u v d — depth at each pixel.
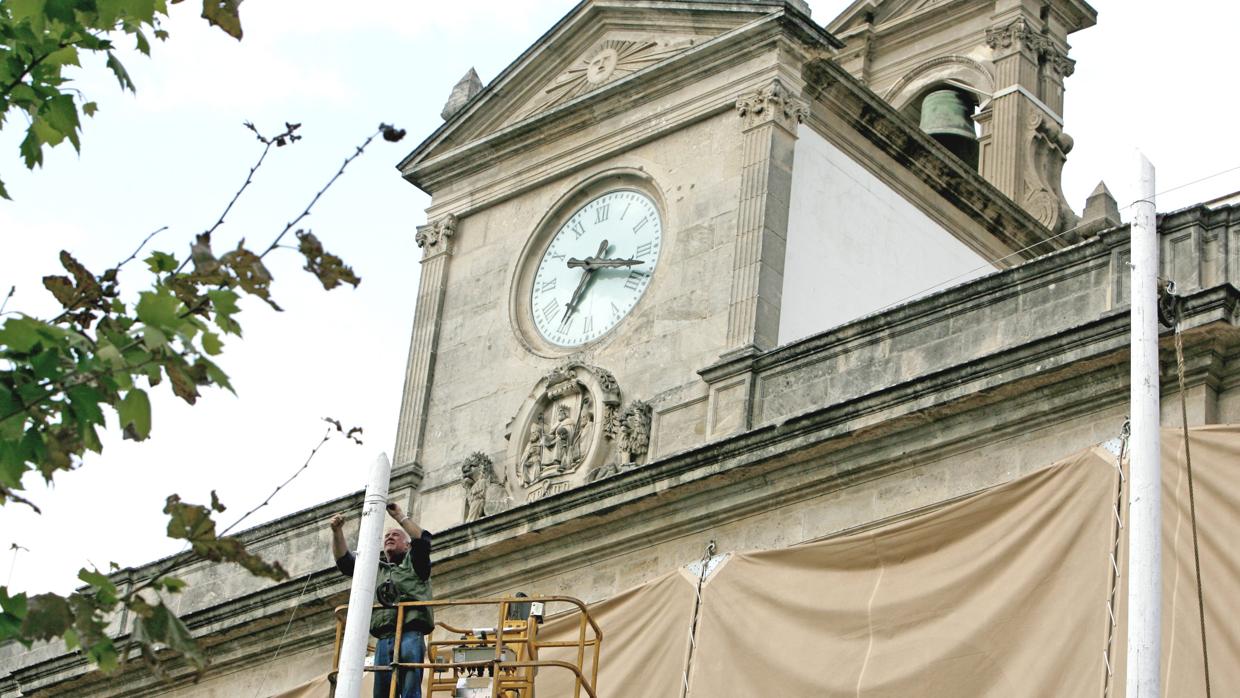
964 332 30.95
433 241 38.59
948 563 29.19
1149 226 23.41
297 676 37.06
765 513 31.70
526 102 38.34
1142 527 21.89
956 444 30.11
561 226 37.03
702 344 34.03
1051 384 29.30
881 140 36.38
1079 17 45.69
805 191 35.06
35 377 16.69
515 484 35.16
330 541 37.88
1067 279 30.17
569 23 37.88
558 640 32.41
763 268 33.94
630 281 35.66
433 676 29.91
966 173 37.28
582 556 33.44
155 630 17.08
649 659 31.48
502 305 37.03
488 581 34.41
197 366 16.83
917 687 28.67
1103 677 27.20
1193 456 27.72
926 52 45.78
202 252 16.89
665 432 33.78
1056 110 44.59
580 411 34.88
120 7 17.42
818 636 29.91
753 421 32.75
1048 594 28.14
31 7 17.38
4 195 16.66
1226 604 26.78
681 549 32.41
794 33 35.44
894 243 36.25
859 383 31.83
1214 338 28.11
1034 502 28.72
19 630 16.72
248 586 39.44
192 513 17.36
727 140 35.41
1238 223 29.02
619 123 36.88
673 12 36.66
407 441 37.00
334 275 17.06
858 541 30.05
